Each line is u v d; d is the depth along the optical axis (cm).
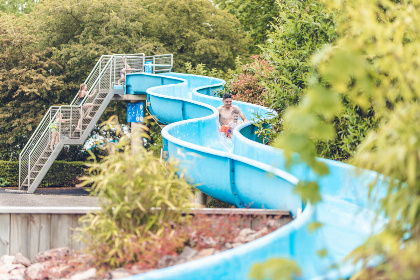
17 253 472
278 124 820
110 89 1848
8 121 2338
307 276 342
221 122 1221
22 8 3538
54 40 2441
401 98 317
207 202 846
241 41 2859
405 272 217
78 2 2436
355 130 584
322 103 209
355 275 270
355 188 540
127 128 2588
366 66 248
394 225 268
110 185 394
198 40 2723
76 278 362
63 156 2442
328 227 469
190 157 708
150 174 407
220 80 1983
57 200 1484
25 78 2283
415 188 258
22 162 1669
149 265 367
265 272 202
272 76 851
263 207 531
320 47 697
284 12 781
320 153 644
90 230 408
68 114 1673
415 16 312
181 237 400
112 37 2392
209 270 310
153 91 1566
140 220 401
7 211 468
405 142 246
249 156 738
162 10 2853
